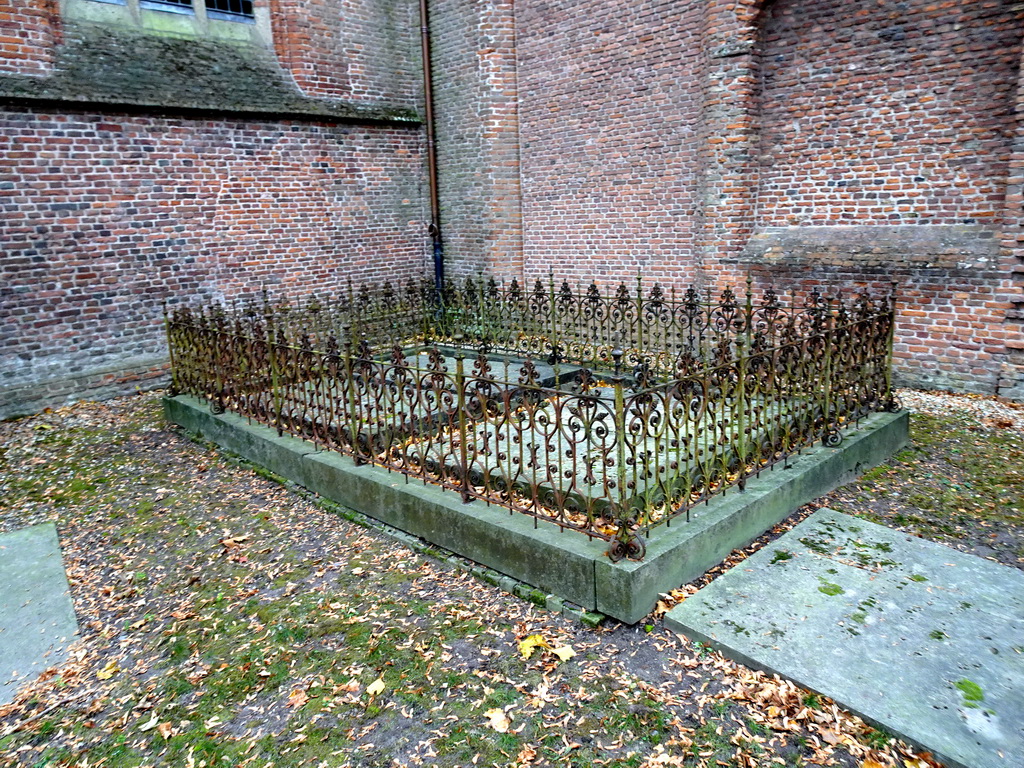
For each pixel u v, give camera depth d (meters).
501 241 12.08
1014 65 6.97
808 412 5.20
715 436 4.29
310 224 11.29
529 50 11.24
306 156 11.11
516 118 11.66
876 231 8.14
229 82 10.17
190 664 3.65
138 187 9.32
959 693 2.95
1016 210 6.91
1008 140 7.12
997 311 7.19
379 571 4.44
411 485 4.84
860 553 4.15
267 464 6.23
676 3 9.39
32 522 5.59
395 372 4.95
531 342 9.52
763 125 8.88
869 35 7.84
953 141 7.49
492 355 9.32
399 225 12.53
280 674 3.51
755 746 2.82
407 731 3.05
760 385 4.71
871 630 3.40
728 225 9.01
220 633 3.91
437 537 4.56
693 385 4.15
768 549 4.22
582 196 11.10
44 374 8.71
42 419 8.33
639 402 3.68
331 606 4.07
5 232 8.27
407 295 11.15
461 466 4.45
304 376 5.88
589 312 8.83
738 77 8.58
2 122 8.12
